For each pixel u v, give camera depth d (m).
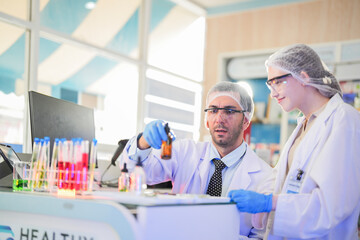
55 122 1.92
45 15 4.18
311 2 5.02
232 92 2.13
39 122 1.81
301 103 1.81
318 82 1.73
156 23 5.34
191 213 1.36
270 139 5.10
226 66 5.54
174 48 5.51
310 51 1.78
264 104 5.21
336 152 1.57
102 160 2.43
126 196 1.35
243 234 2.03
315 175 1.57
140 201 1.27
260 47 5.33
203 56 5.75
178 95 5.55
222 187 2.11
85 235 1.23
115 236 1.17
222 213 1.53
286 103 1.82
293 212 1.58
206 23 5.76
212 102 2.14
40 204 1.31
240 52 5.36
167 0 5.36
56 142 1.59
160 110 5.27
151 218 1.19
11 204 1.37
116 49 4.86
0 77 3.85
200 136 5.68
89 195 1.43
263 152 4.84
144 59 4.94
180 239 1.31
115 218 1.16
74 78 4.72
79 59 4.73
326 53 4.80
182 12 5.71
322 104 1.78
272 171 2.09
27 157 2.02
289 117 4.89
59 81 4.55
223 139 2.09
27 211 1.33
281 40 5.20
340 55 4.70
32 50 3.65
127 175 1.58
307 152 1.70
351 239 1.67
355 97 4.54
